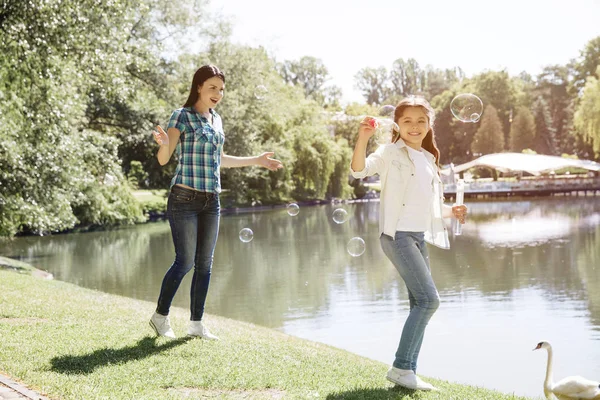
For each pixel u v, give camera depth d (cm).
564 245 2019
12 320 595
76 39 1329
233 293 1323
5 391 362
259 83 3425
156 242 2356
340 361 520
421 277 405
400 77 11894
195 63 3062
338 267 1658
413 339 411
